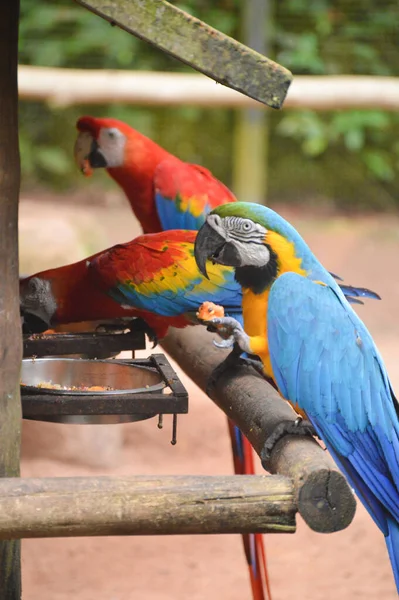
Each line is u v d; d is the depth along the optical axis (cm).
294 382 310
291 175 1609
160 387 329
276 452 301
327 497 263
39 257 777
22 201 1505
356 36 1546
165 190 596
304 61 1525
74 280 423
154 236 427
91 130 620
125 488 260
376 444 308
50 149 1606
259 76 254
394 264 1279
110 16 248
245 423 337
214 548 632
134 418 320
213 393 379
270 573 586
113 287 416
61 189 1608
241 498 261
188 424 828
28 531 255
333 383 307
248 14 1391
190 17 251
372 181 1608
